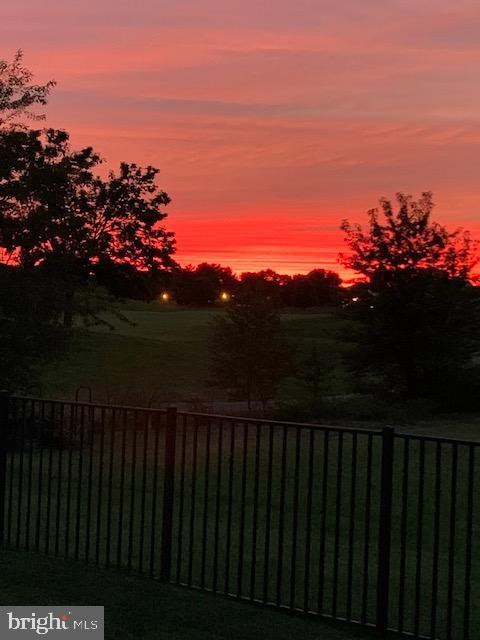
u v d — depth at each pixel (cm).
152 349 5484
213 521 980
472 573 794
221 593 624
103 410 796
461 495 1205
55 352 2189
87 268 3056
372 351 3341
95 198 4209
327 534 935
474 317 3312
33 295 2108
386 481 551
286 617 573
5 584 618
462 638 593
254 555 611
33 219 2206
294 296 14838
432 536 963
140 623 538
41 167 2309
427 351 3231
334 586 579
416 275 3309
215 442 1766
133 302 13375
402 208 3369
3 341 2080
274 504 1100
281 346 3222
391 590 723
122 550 816
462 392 3088
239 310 3247
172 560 783
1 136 2230
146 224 4350
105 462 1388
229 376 3194
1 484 763
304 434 1967
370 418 2803
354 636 544
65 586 618
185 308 13262
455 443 536
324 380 3259
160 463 1395
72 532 891
